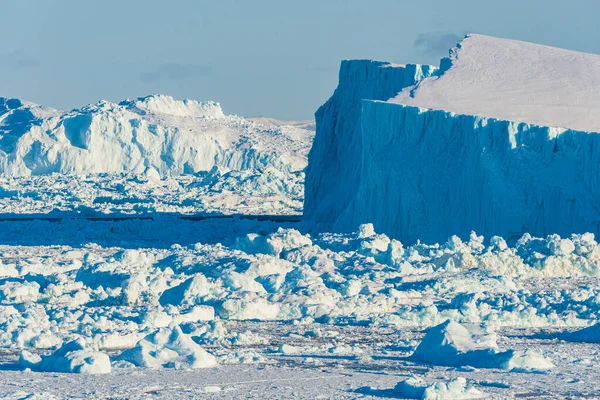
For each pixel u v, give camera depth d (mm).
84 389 92188
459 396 90188
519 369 107938
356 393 92500
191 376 100750
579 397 93375
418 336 140125
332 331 143125
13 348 124750
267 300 166125
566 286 192250
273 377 101125
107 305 164875
